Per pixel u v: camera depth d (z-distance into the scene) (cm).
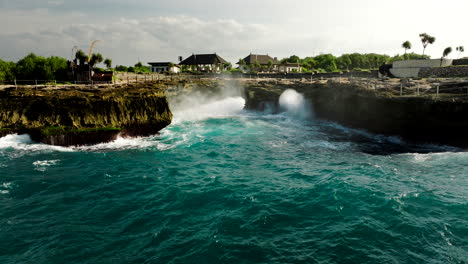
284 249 1247
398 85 3647
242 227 1408
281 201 1672
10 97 2825
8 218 1495
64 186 1869
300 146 2898
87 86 3716
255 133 3450
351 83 4038
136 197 1730
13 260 1184
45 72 4312
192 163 2359
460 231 1355
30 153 2481
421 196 1702
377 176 2042
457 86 3219
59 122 2825
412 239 1302
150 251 1241
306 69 10919
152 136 3203
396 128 3133
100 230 1398
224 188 1852
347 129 3638
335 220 1464
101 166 2236
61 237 1338
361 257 1191
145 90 3481
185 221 1466
